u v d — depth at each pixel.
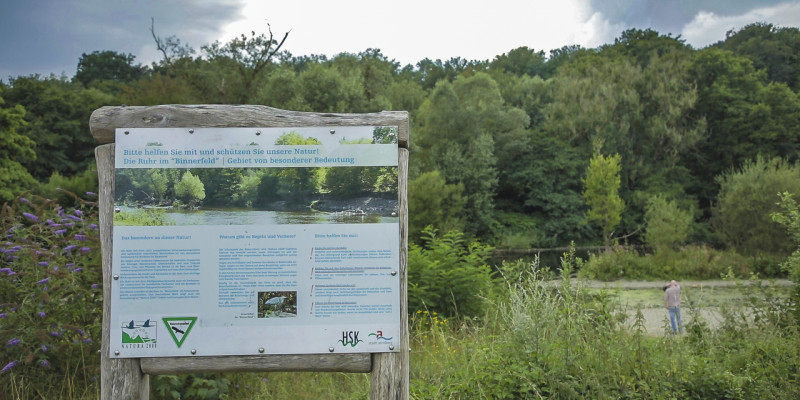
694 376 4.92
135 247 3.22
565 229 48.56
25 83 49.25
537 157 52.06
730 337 6.16
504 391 4.53
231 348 3.19
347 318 3.21
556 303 5.20
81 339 5.44
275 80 31.33
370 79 37.72
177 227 3.22
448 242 11.27
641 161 48.91
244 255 3.22
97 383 5.20
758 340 5.79
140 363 3.25
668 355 5.13
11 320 5.14
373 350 3.21
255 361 3.21
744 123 49.97
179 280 3.21
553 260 38.66
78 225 6.04
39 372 5.24
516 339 5.00
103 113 3.28
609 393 4.56
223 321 3.20
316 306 3.21
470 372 4.96
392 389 3.21
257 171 3.25
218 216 3.23
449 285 9.91
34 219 5.70
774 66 62.06
